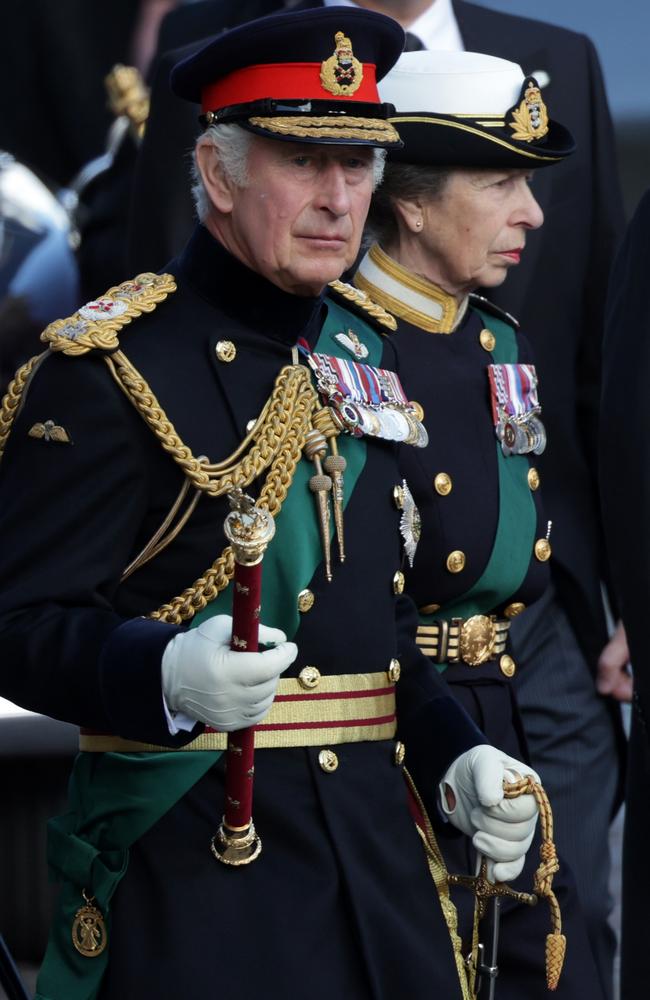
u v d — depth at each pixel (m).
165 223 18.23
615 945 18.62
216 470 11.92
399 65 15.05
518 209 15.05
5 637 11.63
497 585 14.67
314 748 12.22
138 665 11.23
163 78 18.33
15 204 23.20
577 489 18.50
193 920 11.79
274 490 12.06
